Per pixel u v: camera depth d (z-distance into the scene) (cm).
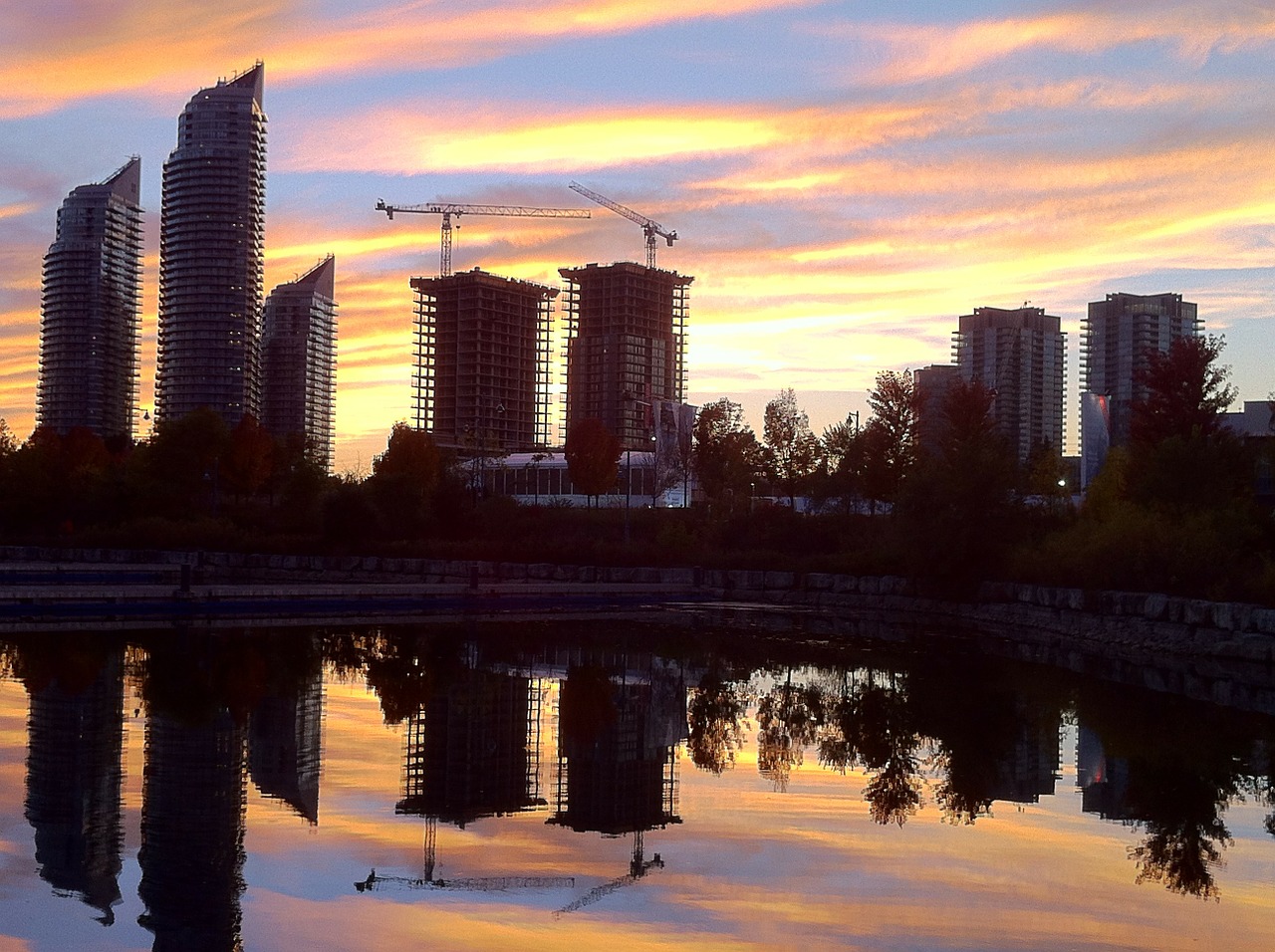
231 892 1165
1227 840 1475
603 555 7450
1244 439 6097
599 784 1794
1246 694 2934
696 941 1041
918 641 4247
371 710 2466
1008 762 2022
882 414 7756
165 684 2775
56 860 1268
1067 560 4944
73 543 9650
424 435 10881
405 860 1302
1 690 2609
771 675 3259
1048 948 1041
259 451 11400
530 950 1008
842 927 1091
